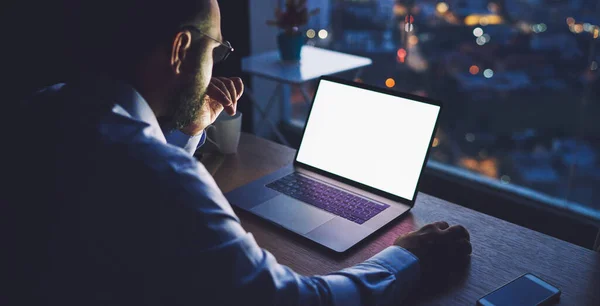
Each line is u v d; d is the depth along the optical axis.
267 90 3.41
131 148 0.82
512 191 2.70
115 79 0.90
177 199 0.81
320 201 1.36
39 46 2.21
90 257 0.80
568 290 1.04
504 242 1.19
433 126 1.32
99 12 0.86
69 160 0.81
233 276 0.82
